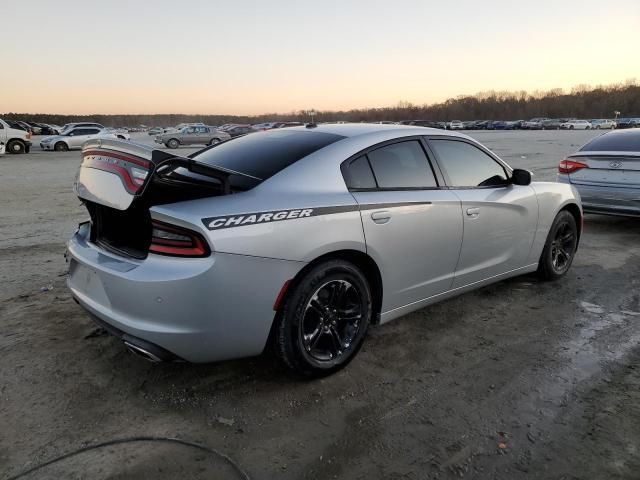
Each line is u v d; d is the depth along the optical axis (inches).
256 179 113.7
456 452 95.0
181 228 97.6
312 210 110.7
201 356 103.3
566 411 108.3
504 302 171.0
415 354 133.7
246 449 95.0
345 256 119.6
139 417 104.1
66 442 95.8
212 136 1247.5
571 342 141.6
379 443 97.3
